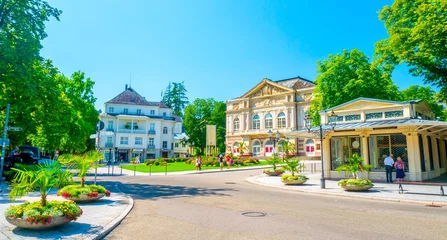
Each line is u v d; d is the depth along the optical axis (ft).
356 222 27.27
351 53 106.42
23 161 69.21
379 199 43.65
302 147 185.68
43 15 60.29
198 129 248.11
